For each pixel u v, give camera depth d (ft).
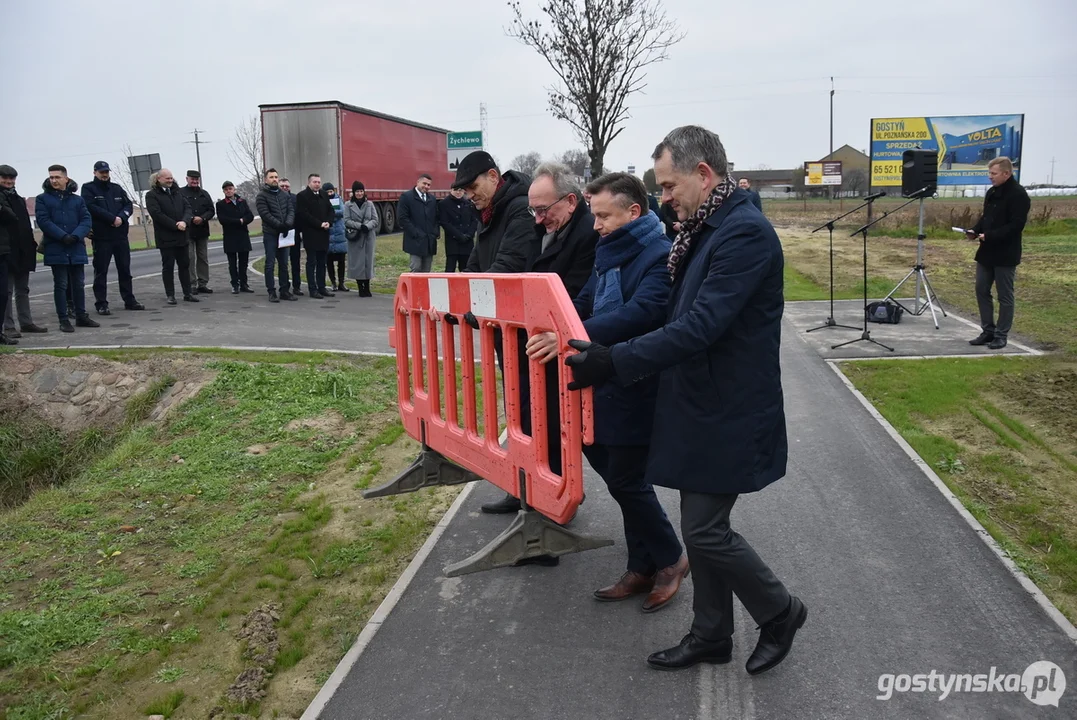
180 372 26.84
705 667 10.52
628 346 9.12
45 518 16.78
